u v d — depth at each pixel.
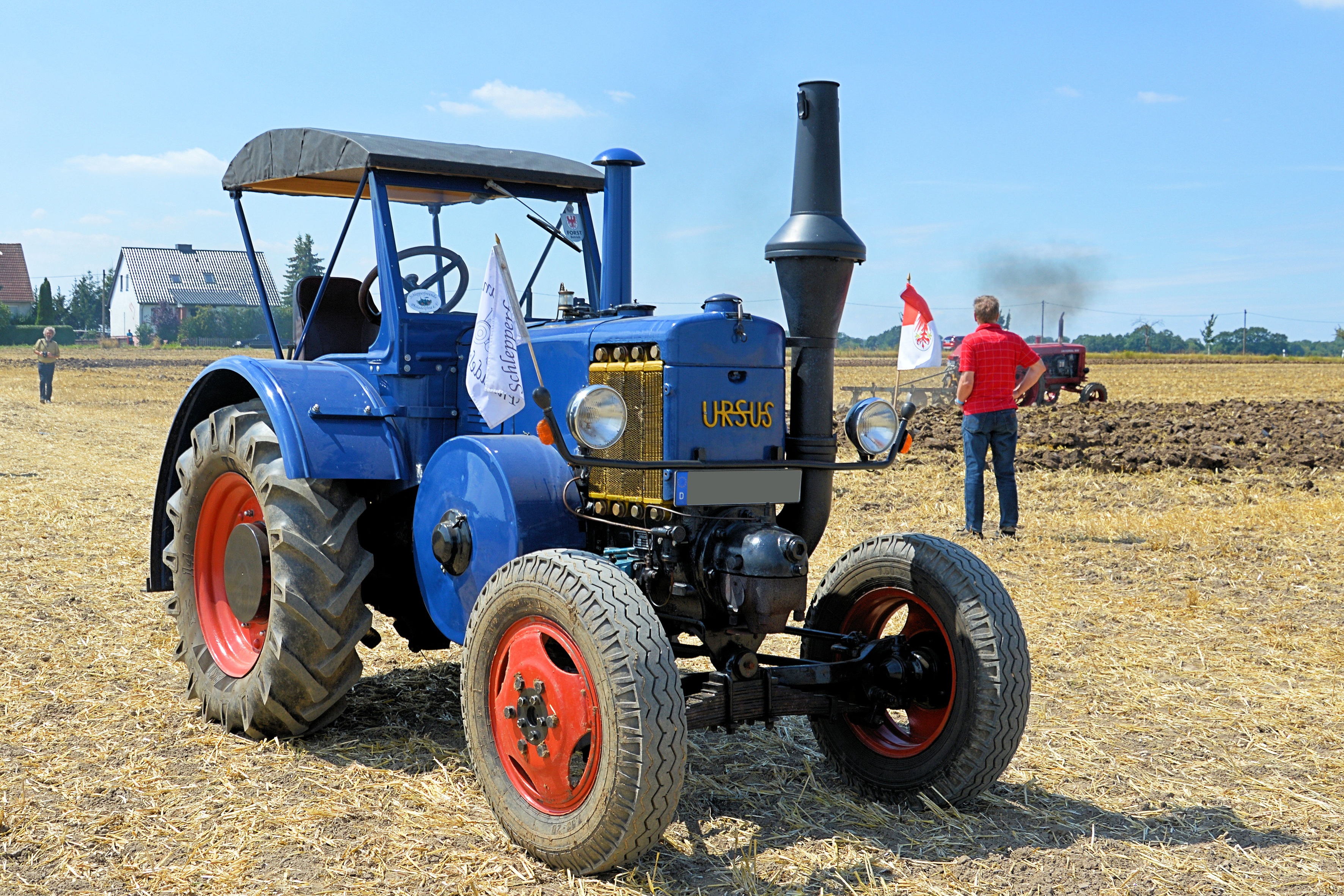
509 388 3.64
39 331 84.06
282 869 3.12
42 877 3.03
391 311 4.34
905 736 3.98
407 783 3.79
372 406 4.29
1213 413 20.78
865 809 3.73
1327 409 21.88
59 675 4.90
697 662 5.52
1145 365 60.62
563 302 4.57
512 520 3.62
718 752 4.29
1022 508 10.02
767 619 3.45
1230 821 3.62
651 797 2.98
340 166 4.45
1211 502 10.27
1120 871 3.24
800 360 3.81
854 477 11.99
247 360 4.46
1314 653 5.57
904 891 3.09
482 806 3.63
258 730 4.20
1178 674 5.24
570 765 3.49
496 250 3.62
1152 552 7.95
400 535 4.52
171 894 2.96
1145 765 4.12
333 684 4.08
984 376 8.34
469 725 3.50
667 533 3.49
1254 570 7.37
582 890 3.03
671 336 3.52
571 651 3.17
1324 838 3.49
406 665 5.37
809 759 4.23
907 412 3.96
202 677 4.48
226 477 4.60
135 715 4.45
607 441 3.35
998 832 3.53
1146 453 13.32
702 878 3.15
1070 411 21.55
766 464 3.67
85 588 6.49
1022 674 3.57
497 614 3.40
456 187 4.57
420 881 3.07
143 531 8.41
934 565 3.76
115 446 15.25
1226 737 4.42
